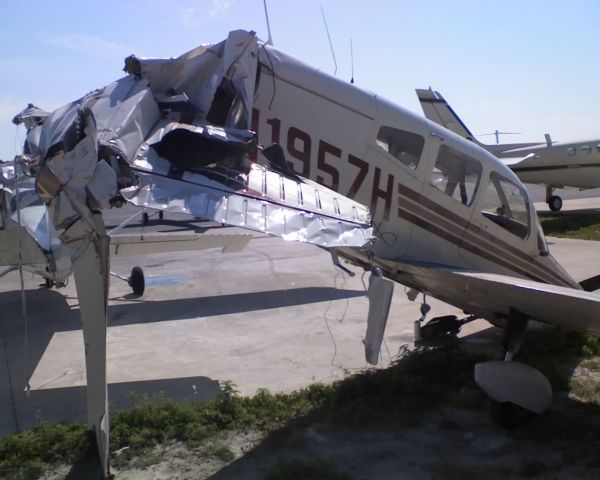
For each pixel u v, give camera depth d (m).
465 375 6.63
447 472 4.61
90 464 4.81
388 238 6.59
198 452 5.00
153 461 4.84
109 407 5.98
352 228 4.56
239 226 4.08
